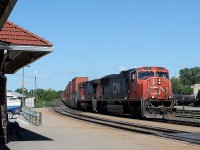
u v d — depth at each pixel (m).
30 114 32.69
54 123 30.83
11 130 19.09
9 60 15.98
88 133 22.05
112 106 45.69
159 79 36.72
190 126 27.89
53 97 175.25
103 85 50.16
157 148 15.40
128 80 39.66
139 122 32.84
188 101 77.31
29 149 14.70
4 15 8.34
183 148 15.40
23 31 14.66
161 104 36.91
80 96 65.75
